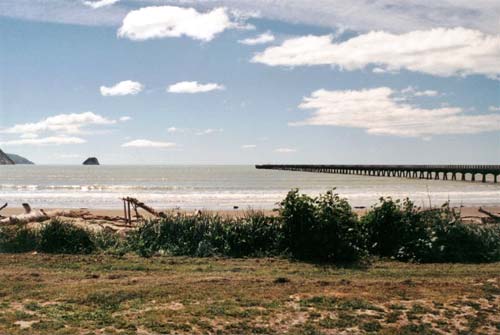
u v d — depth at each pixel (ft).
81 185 233.35
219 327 23.30
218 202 133.59
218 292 28.89
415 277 34.88
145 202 132.36
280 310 25.73
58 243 44.75
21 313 24.53
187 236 45.80
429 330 23.43
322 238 41.39
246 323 23.84
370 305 26.68
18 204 126.11
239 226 45.29
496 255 42.57
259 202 133.18
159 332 22.45
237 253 43.88
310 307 26.35
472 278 34.04
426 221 44.27
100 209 111.55
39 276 33.60
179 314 24.76
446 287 30.86
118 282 31.73
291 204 43.39
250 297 27.81
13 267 36.99
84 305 26.30
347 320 24.50
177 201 135.95
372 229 43.98
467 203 136.05
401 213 44.27
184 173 451.94
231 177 348.38
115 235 48.47
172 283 31.27
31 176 366.43
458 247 42.55
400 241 43.09
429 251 41.75
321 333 22.86
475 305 26.96
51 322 23.32
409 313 25.64
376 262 41.14
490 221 64.59
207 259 41.73
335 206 43.06
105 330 22.52
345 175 388.57
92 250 44.83
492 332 23.44
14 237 45.29
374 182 268.62
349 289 30.12
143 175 395.96
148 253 43.68
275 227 44.78
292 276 34.60
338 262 40.98
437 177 308.81
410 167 326.65
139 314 24.80
